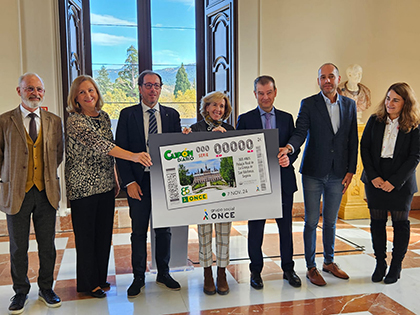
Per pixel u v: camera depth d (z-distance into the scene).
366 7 5.24
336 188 3.02
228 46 4.92
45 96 4.41
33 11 4.35
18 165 2.51
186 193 2.71
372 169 2.97
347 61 5.25
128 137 2.82
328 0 5.12
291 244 3.01
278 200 2.82
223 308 2.61
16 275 2.62
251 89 4.94
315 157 2.94
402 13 5.34
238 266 3.41
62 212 4.59
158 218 2.69
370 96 5.30
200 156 2.72
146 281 3.10
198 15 5.42
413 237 4.25
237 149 2.76
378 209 2.98
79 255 2.76
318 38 5.13
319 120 2.92
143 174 2.79
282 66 5.05
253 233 2.94
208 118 2.86
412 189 2.91
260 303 2.68
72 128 2.63
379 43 5.32
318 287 2.94
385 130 2.95
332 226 3.12
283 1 4.98
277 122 2.94
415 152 2.84
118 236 4.43
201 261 2.84
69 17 4.58
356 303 2.66
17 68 4.36
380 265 3.03
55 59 4.44
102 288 2.94
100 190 2.72
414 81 5.46
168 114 2.94
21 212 2.56
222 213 2.76
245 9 4.86
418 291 2.85
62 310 2.61
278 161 2.81
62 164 4.57
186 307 2.63
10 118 2.54
